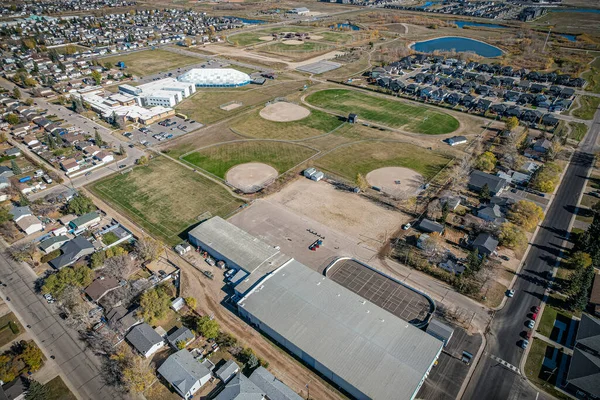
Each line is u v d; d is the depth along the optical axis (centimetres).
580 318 8312
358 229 11212
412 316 8412
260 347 7800
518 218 11138
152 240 10219
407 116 18825
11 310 8700
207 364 7425
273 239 10769
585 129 17138
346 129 17462
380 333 7494
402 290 9125
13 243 10656
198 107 19950
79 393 7025
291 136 16825
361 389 6594
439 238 10656
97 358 7650
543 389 7050
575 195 12612
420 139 16525
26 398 6594
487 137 16638
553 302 8812
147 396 6969
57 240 10425
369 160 14862
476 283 9212
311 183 13438
